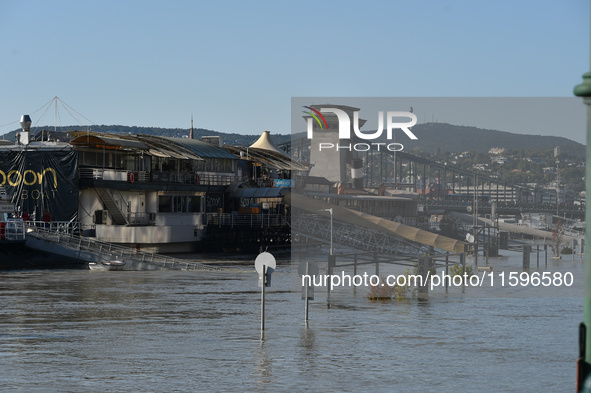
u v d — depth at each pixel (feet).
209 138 342.23
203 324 91.50
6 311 107.76
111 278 177.88
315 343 75.31
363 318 93.15
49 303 119.55
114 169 274.77
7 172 263.70
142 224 278.05
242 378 57.88
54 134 304.71
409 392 53.42
